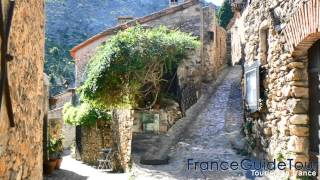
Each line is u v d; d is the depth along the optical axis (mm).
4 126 2938
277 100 6738
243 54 10359
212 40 16000
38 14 4340
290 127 5980
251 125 8859
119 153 12562
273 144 6977
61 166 14141
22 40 3518
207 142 10266
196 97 14477
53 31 60281
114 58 10414
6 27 2859
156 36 10680
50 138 12172
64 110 16875
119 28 15234
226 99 14367
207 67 16062
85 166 14352
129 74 10609
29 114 3875
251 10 8930
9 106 2971
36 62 4234
